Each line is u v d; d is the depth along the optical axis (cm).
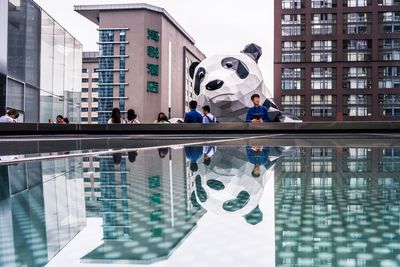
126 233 50
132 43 8556
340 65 6538
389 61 6494
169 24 9312
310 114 6556
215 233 49
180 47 10394
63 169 142
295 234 49
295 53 6600
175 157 196
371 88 6500
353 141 391
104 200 77
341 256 40
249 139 452
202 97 2294
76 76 4794
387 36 6494
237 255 40
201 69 2352
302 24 6588
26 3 3553
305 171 132
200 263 38
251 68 2309
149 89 8606
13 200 78
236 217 60
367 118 6494
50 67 4066
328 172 129
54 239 48
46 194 86
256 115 953
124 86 8538
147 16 8588
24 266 38
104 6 8562
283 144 329
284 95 6600
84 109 10638
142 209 67
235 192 86
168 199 77
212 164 158
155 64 8725
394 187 94
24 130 673
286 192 86
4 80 3005
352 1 6531
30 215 63
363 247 43
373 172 129
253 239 46
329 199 77
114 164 161
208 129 734
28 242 47
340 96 6519
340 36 6531
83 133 767
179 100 10419
